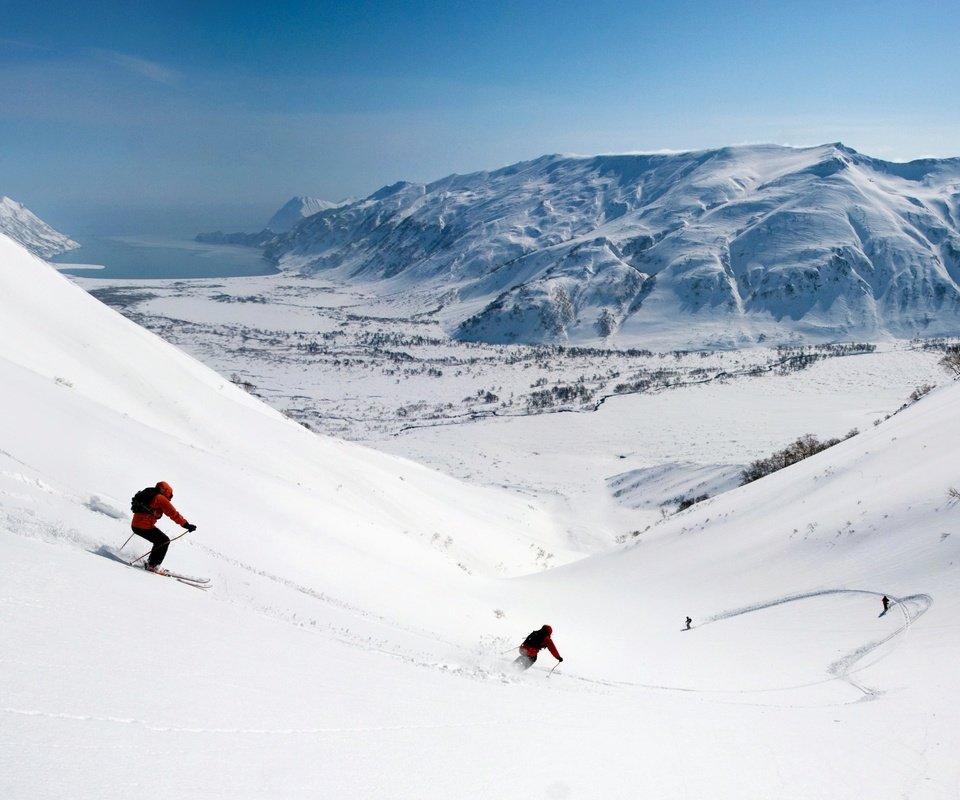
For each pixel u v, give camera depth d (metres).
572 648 20.39
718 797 6.27
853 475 41.59
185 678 5.31
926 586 24.61
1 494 9.74
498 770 5.47
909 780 8.03
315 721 5.37
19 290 40.38
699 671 19.98
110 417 25.03
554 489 118.00
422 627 17.27
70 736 3.86
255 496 25.25
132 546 10.28
